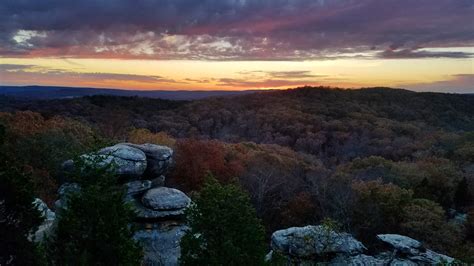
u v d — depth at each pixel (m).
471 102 126.81
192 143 46.34
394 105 123.06
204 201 11.16
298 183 44.22
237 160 50.97
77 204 10.21
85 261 9.27
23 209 9.48
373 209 34.22
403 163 57.62
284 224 35.59
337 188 38.47
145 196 19.52
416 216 32.84
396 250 23.16
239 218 10.91
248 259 10.57
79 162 11.24
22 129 38.03
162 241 18.47
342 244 22.02
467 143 71.19
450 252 29.89
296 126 98.88
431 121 109.00
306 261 20.62
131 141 47.75
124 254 10.05
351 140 88.50
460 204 44.84
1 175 9.09
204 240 10.98
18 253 9.30
